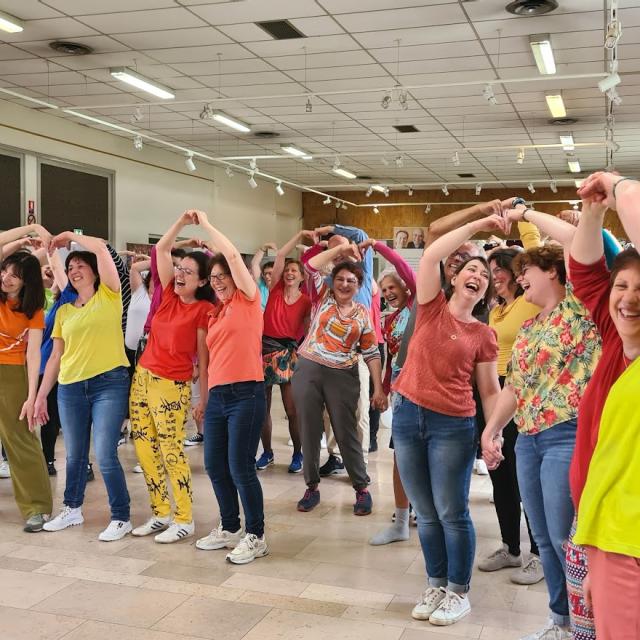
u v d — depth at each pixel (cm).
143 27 773
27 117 1126
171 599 341
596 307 205
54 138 1180
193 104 1105
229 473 402
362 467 470
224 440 396
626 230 174
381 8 709
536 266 273
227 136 1355
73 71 938
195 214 399
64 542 416
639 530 173
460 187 2034
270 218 1944
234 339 383
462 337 309
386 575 371
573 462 202
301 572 374
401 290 454
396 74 937
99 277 432
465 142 1398
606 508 180
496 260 382
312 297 489
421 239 2077
